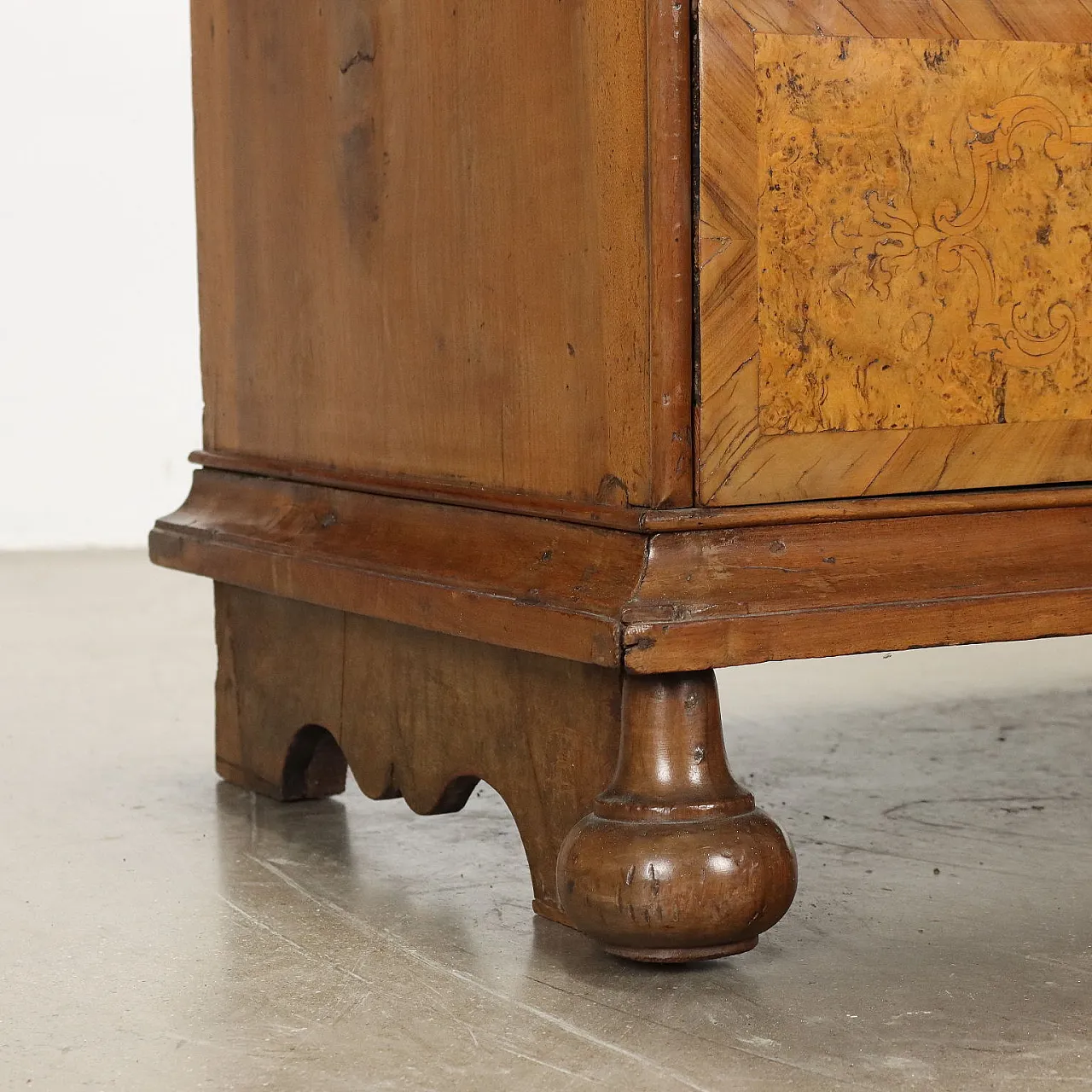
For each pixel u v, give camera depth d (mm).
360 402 1762
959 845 1802
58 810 1988
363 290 1739
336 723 1868
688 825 1314
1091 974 1377
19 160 5070
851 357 1383
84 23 5105
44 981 1388
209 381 2111
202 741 2406
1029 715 2566
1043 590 1426
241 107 1970
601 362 1385
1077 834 1847
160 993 1356
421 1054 1212
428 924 1537
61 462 5184
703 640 1300
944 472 1433
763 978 1373
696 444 1334
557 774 1489
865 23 1363
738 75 1318
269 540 1881
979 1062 1182
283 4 1857
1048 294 1453
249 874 1711
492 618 1460
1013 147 1426
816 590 1352
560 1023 1272
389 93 1663
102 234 5152
